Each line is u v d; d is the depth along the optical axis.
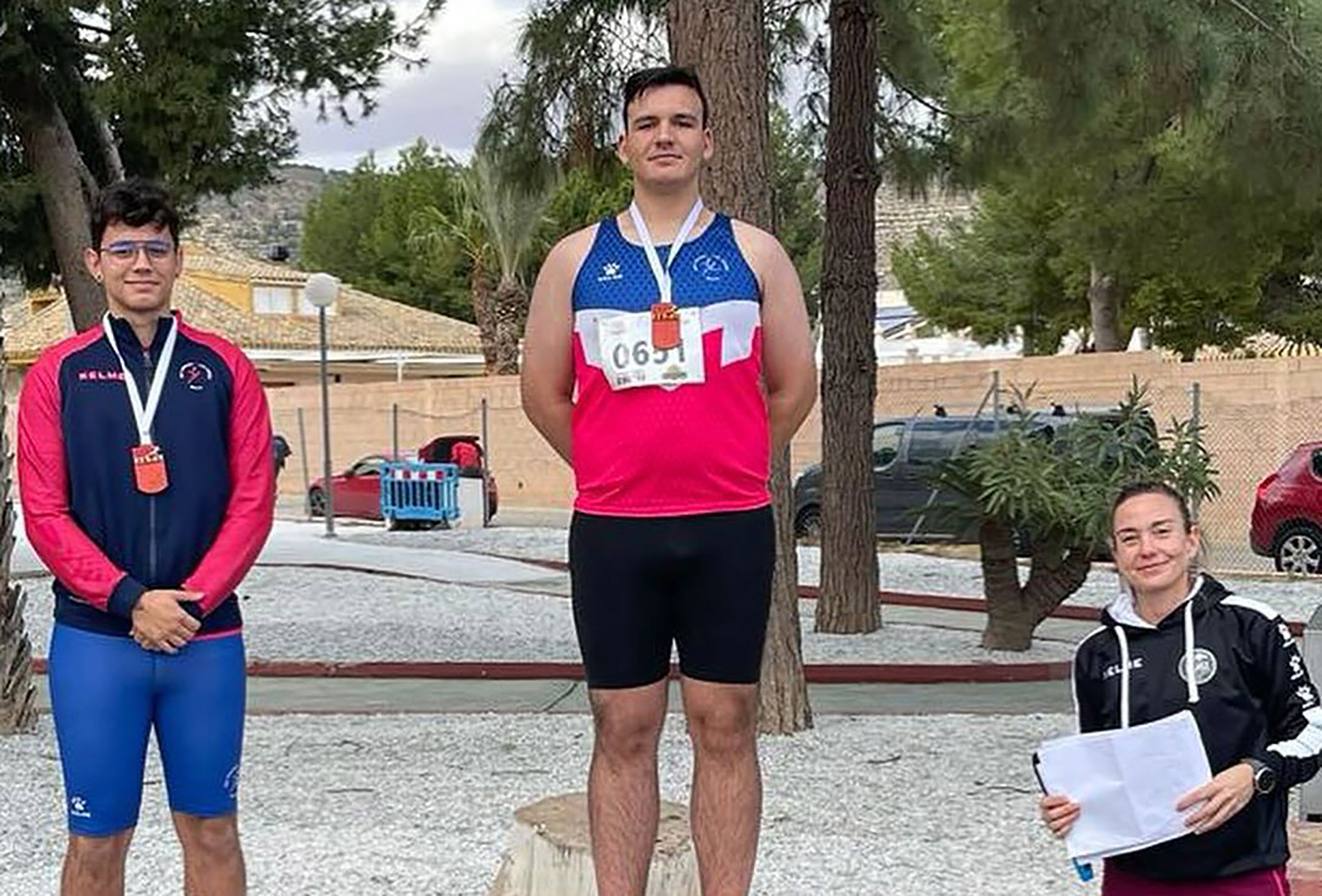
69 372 4.67
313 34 16.20
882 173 16.25
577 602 4.34
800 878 6.50
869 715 10.12
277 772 8.52
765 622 4.32
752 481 4.24
